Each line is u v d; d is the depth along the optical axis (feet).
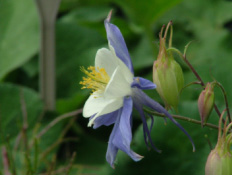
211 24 2.43
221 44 2.28
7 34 2.34
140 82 1.37
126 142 1.34
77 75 2.19
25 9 2.37
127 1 2.13
